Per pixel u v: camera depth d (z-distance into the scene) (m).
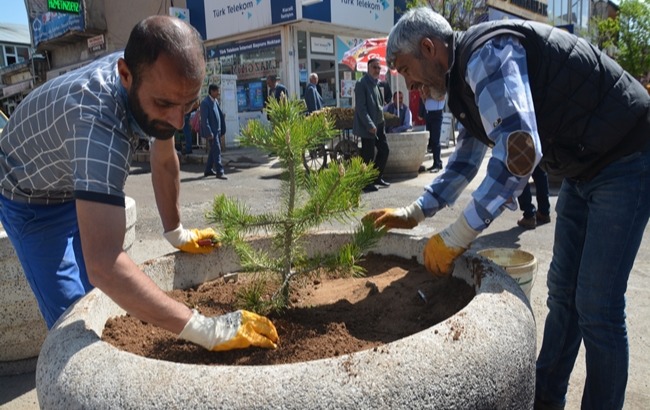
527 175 1.57
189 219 6.21
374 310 1.94
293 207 1.93
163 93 1.39
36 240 2.04
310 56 13.80
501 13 18.58
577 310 1.99
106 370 1.16
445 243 1.73
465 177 2.19
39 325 2.84
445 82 1.80
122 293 1.32
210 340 1.43
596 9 30.02
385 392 1.08
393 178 8.81
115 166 1.44
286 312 1.94
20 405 2.55
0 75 25.47
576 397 2.54
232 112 13.13
